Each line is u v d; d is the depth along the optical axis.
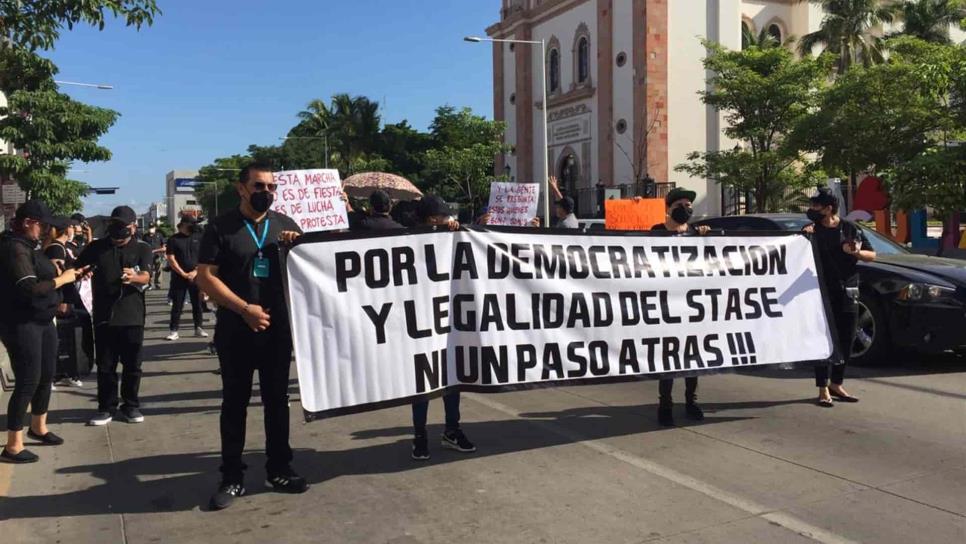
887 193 21.25
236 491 4.65
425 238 5.11
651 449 5.62
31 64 16.55
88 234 10.34
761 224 9.87
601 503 4.56
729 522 4.26
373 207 6.34
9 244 5.42
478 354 5.29
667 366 5.89
